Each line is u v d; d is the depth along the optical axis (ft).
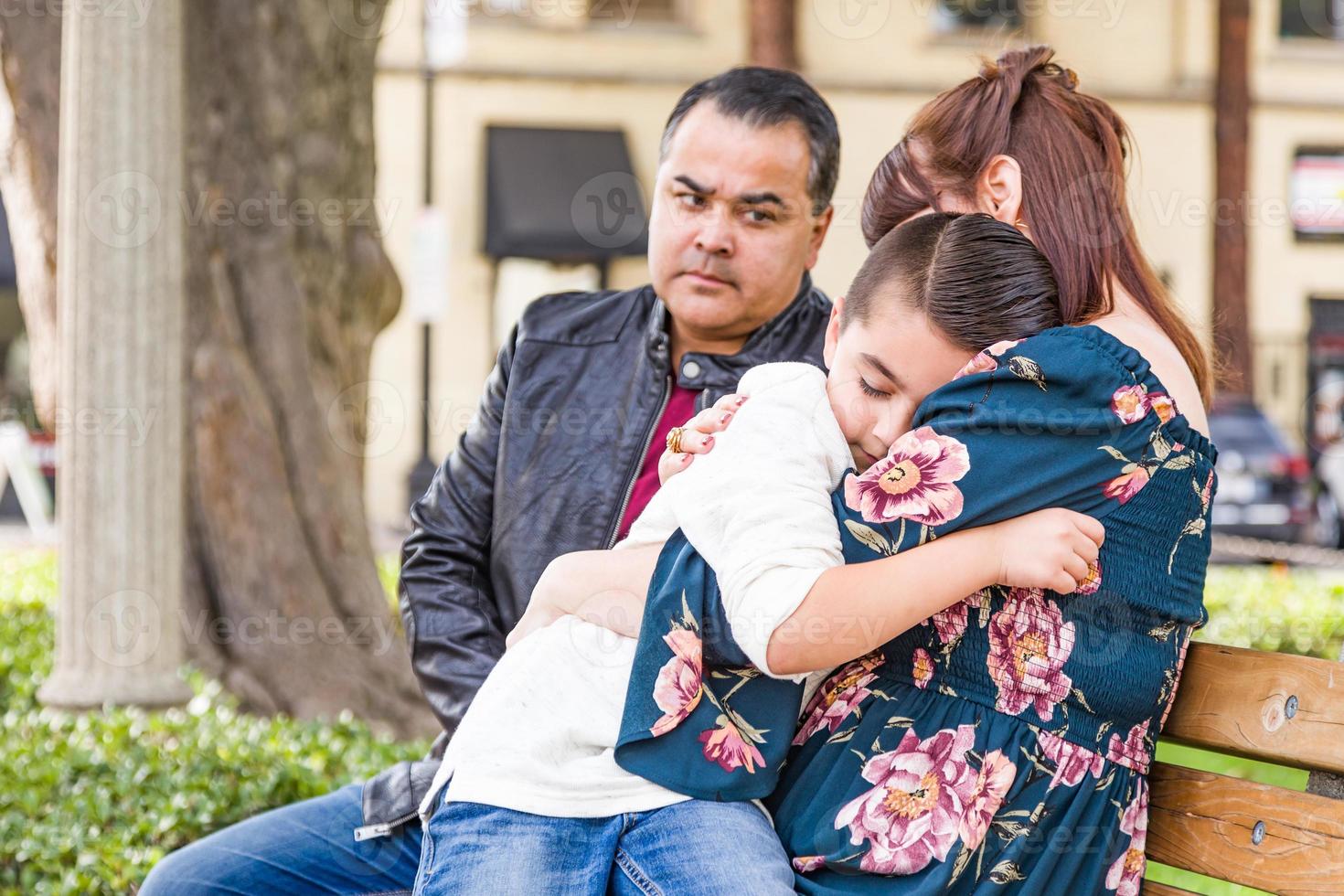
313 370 29.09
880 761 8.51
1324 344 96.68
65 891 15.75
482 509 12.28
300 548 28.50
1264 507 66.90
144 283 23.49
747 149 11.75
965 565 8.17
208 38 28.22
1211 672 9.21
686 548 8.79
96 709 23.06
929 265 8.84
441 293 67.51
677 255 11.90
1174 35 92.53
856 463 9.22
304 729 21.84
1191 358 9.72
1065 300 9.41
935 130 10.32
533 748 8.91
